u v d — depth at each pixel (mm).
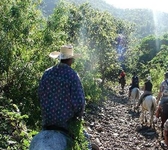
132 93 17828
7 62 8859
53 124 4582
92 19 24688
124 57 46938
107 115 15242
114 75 36344
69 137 4566
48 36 9352
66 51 4789
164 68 30438
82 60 13305
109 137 10867
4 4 9070
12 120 6883
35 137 4477
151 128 12273
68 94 4520
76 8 21203
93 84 16266
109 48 27281
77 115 4617
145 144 10156
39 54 9289
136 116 15734
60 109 4520
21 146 6184
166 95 10406
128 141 10570
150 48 59125
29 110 8695
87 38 23766
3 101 7941
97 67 24375
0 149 5816
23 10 9086
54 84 4547
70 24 18594
